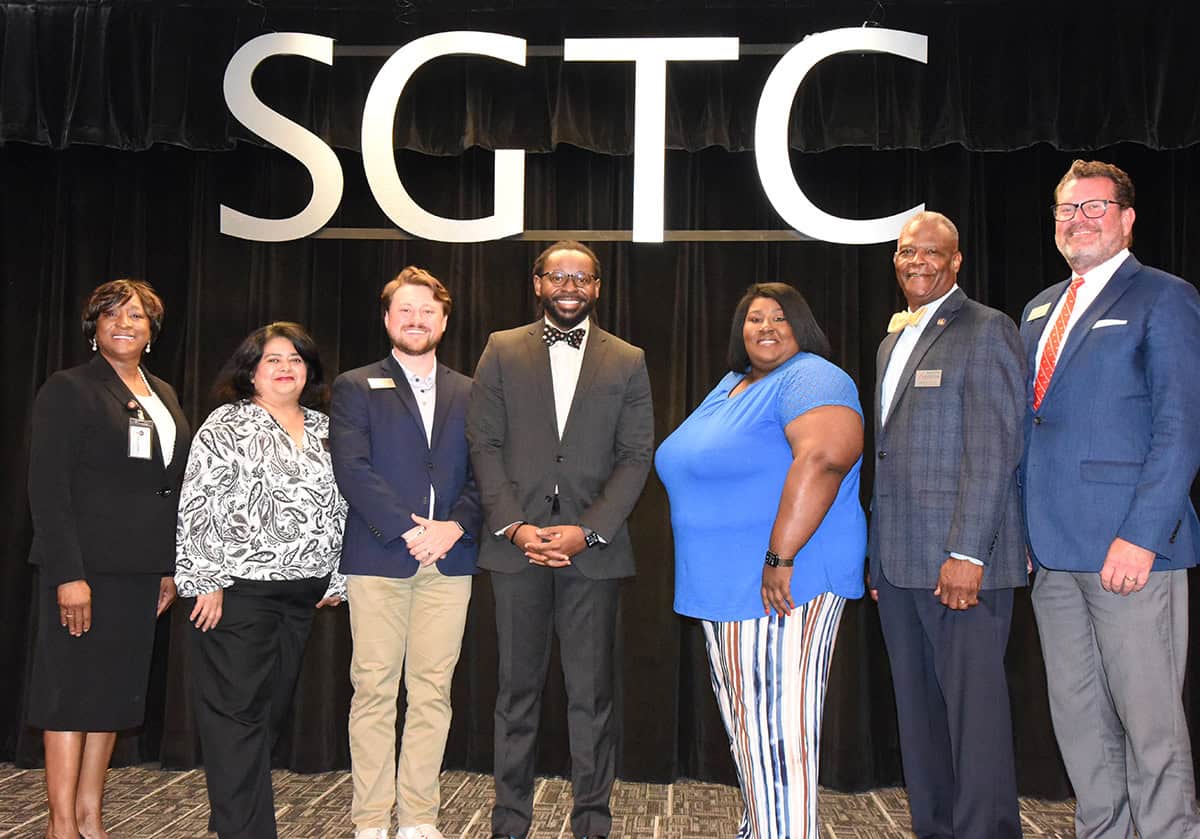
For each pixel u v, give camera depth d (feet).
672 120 12.24
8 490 13.21
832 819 11.26
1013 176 13.01
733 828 10.87
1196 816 7.72
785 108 11.68
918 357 8.55
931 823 8.65
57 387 9.29
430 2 12.56
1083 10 12.03
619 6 12.41
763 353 7.50
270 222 12.29
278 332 9.30
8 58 12.55
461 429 9.78
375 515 9.12
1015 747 12.27
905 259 8.73
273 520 8.68
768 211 13.11
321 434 9.45
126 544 9.24
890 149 12.34
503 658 9.20
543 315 9.91
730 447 7.24
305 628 9.07
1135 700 7.77
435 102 12.56
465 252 13.33
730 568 7.20
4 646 13.07
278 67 12.54
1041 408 8.32
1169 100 11.73
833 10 12.26
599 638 9.23
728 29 12.30
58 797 9.27
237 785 8.42
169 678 12.87
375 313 13.41
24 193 13.62
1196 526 8.09
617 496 9.11
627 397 9.50
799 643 7.01
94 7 12.67
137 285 9.89
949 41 12.14
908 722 8.64
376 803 9.37
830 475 6.83
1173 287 7.92
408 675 9.65
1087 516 7.91
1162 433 7.63
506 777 9.12
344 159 13.44
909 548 8.31
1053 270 12.95
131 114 12.58
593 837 9.10
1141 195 12.84
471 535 9.58
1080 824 8.45
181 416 10.07
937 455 8.25
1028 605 12.37
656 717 12.60
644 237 11.76
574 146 13.34
